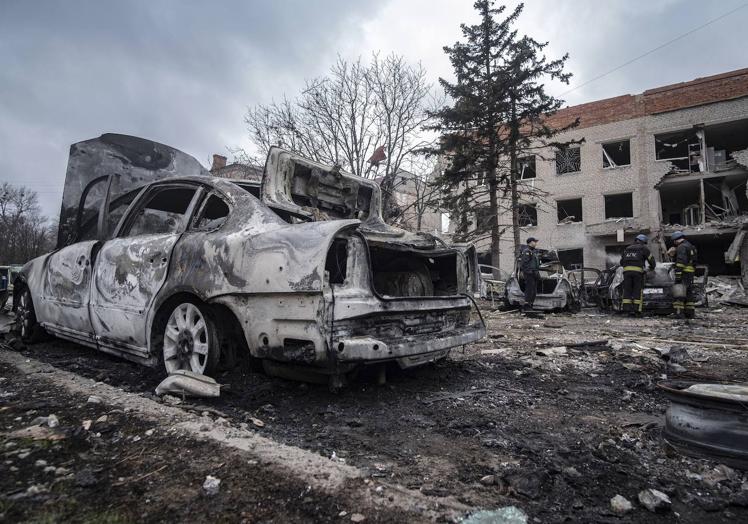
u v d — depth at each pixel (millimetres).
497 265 19266
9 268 10000
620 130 26094
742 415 2086
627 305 9562
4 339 5160
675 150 27156
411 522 1591
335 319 2668
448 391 3457
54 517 1559
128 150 5777
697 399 2195
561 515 1697
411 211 18375
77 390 3092
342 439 2424
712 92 24094
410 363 3348
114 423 2471
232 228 3191
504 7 19359
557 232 27359
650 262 9555
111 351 3898
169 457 2068
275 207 3418
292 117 16203
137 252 3678
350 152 16156
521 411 3039
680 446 2252
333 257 2830
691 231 24016
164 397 2924
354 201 4434
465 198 19234
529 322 8734
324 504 1694
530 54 18656
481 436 2527
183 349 3340
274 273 2807
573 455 2273
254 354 2945
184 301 3404
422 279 4191
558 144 19641
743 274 23734
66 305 4383
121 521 1557
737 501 1795
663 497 1779
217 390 2922
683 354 4855
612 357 4926
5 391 3078
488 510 1691
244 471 1938
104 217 4422
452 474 2023
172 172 6219
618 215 28281
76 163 5344
